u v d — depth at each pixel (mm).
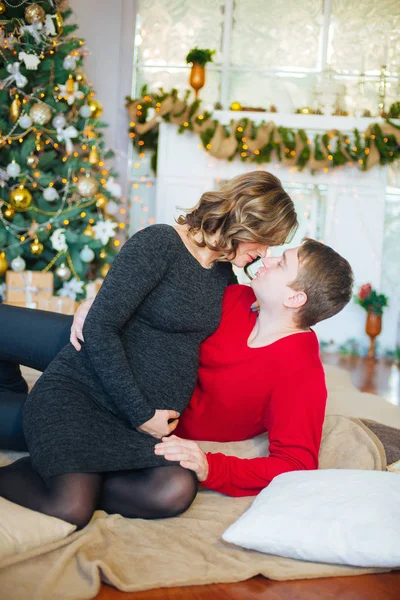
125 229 5621
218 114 5340
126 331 1536
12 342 1762
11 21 4043
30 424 1476
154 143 5602
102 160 4562
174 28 5734
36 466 1419
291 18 5695
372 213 5430
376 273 5465
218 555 1326
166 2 5715
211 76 5762
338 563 1333
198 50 5355
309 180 5418
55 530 1314
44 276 4176
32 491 1391
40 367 1779
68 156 4348
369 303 5281
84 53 4512
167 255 1534
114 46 5383
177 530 1428
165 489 1446
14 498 1383
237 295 1771
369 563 1304
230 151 5152
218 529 1442
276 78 5738
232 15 5715
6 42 4059
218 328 1709
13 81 4125
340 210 5449
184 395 1574
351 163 5367
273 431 1586
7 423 1703
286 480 1445
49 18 4102
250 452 1714
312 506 1356
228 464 1567
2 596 1136
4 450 1818
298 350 1634
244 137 5145
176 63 5762
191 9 5723
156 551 1330
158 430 1490
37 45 4094
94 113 4426
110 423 1496
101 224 4312
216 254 1635
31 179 4125
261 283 1646
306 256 1622
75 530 1380
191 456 1481
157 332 1565
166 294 1545
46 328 1752
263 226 1570
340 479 1422
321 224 5613
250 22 5719
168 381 1542
